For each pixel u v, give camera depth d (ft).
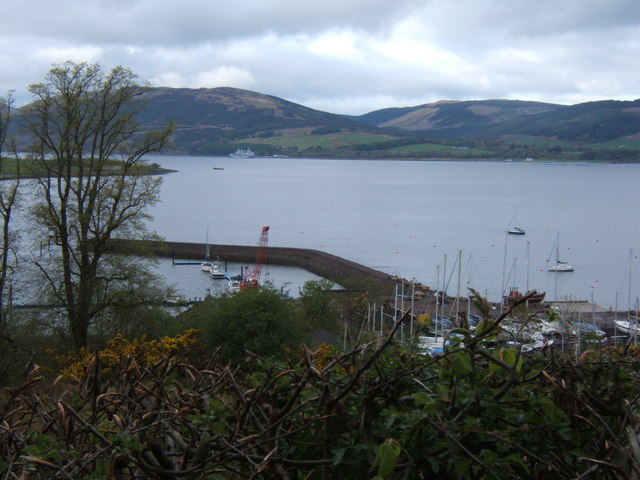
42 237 80.48
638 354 12.20
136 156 81.46
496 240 347.77
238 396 9.27
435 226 400.67
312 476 9.49
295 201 554.46
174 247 287.69
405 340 11.09
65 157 79.46
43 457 8.10
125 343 38.91
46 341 75.00
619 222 437.99
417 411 8.52
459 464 8.67
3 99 77.15
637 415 8.18
